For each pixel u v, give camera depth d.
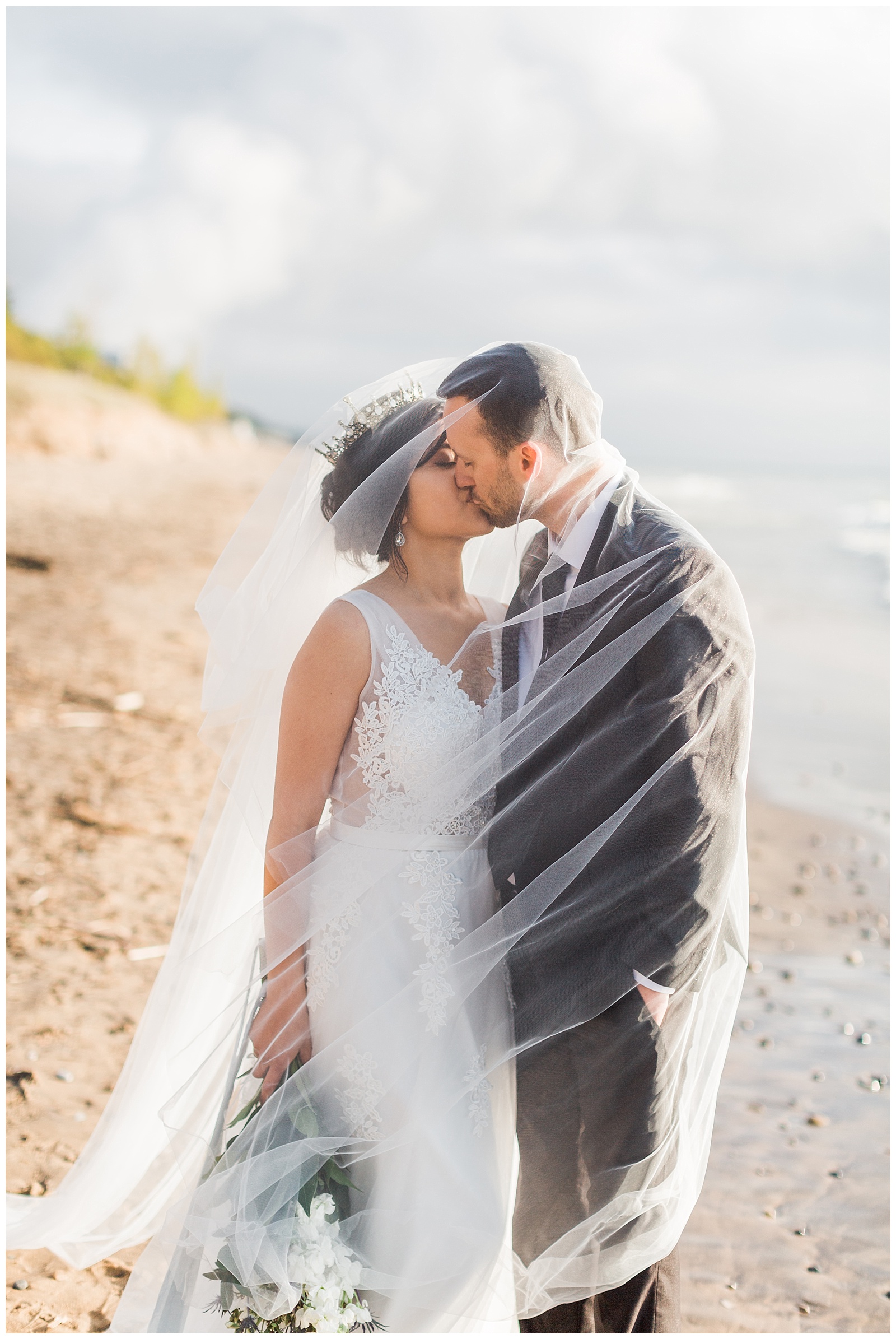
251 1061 1.87
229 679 1.96
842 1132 3.05
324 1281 1.65
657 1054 1.78
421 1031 1.77
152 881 4.43
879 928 4.64
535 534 1.93
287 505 1.97
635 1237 1.82
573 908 1.79
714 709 1.73
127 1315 1.82
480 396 1.83
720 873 1.74
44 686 7.34
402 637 1.83
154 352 35.97
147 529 14.80
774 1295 2.31
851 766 7.37
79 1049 3.14
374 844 1.82
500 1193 1.81
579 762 1.78
